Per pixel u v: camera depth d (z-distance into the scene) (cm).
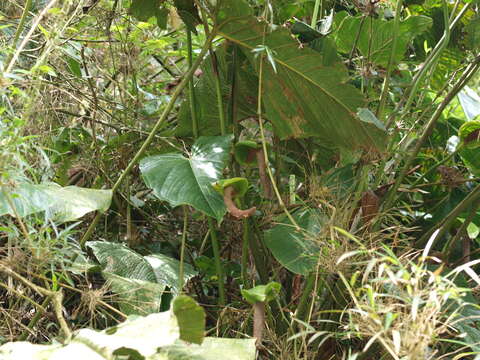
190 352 101
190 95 162
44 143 177
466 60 198
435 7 206
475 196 153
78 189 141
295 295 154
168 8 188
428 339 93
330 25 172
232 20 152
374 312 95
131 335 93
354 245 134
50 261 124
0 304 144
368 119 140
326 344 147
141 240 191
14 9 202
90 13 193
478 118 182
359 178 158
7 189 122
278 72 163
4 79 117
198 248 189
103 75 209
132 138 194
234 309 146
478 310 144
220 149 146
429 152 195
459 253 184
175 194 138
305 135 170
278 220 156
